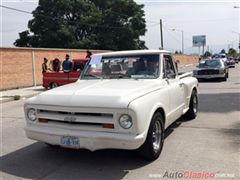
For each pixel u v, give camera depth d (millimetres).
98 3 59781
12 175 5242
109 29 56438
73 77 17141
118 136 4926
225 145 6398
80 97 5258
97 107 5020
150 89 5758
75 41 53031
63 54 26281
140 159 5715
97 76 6828
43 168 5504
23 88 21422
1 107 13234
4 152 6453
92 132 5086
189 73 8852
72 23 55688
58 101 5336
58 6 54188
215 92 15062
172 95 6641
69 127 5250
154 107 5516
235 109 10242
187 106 8180
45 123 5492
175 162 5547
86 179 4984
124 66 6699
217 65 22188
